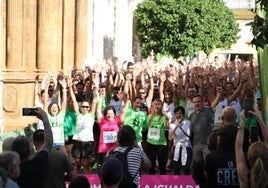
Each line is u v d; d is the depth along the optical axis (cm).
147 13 5697
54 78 2155
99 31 4556
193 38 5700
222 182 1020
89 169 1900
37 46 2884
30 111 1062
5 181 871
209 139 1090
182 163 1802
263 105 1439
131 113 1869
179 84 2409
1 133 2189
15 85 2730
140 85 2258
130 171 1139
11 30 2744
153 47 5725
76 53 3353
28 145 1035
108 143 1834
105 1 5131
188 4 5631
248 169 957
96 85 1930
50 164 1170
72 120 1920
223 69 3098
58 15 3156
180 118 1809
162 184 1528
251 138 1169
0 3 2673
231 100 2003
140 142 1872
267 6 1213
